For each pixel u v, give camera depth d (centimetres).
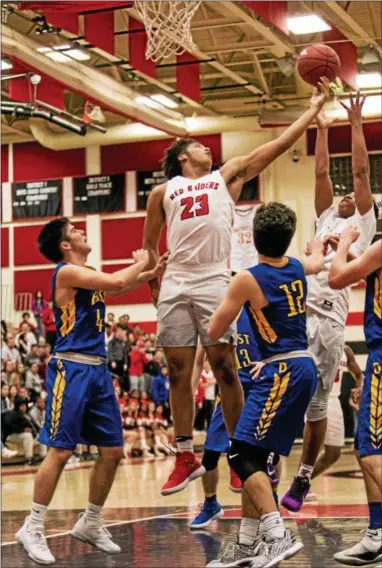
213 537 634
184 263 594
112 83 1845
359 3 1781
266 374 500
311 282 707
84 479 1269
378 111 2002
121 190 2339
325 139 693
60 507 899
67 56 1667
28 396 1614
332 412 787
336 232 699
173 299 595
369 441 482
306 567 496
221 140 2266
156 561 536
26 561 555
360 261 492
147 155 2330
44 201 2381
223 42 1950
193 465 614
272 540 480
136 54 1688
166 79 2144
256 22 1664
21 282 2378
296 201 2220
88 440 576
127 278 557
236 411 594
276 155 600
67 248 587
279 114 2081
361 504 837
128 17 1664
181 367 601
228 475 1263
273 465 598
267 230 506
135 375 1856
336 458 789
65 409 554
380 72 1884
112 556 562
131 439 1745
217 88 2127
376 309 493
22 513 842
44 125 2300
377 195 2155
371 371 489
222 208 591
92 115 1886
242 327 698
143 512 818
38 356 1733
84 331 567
